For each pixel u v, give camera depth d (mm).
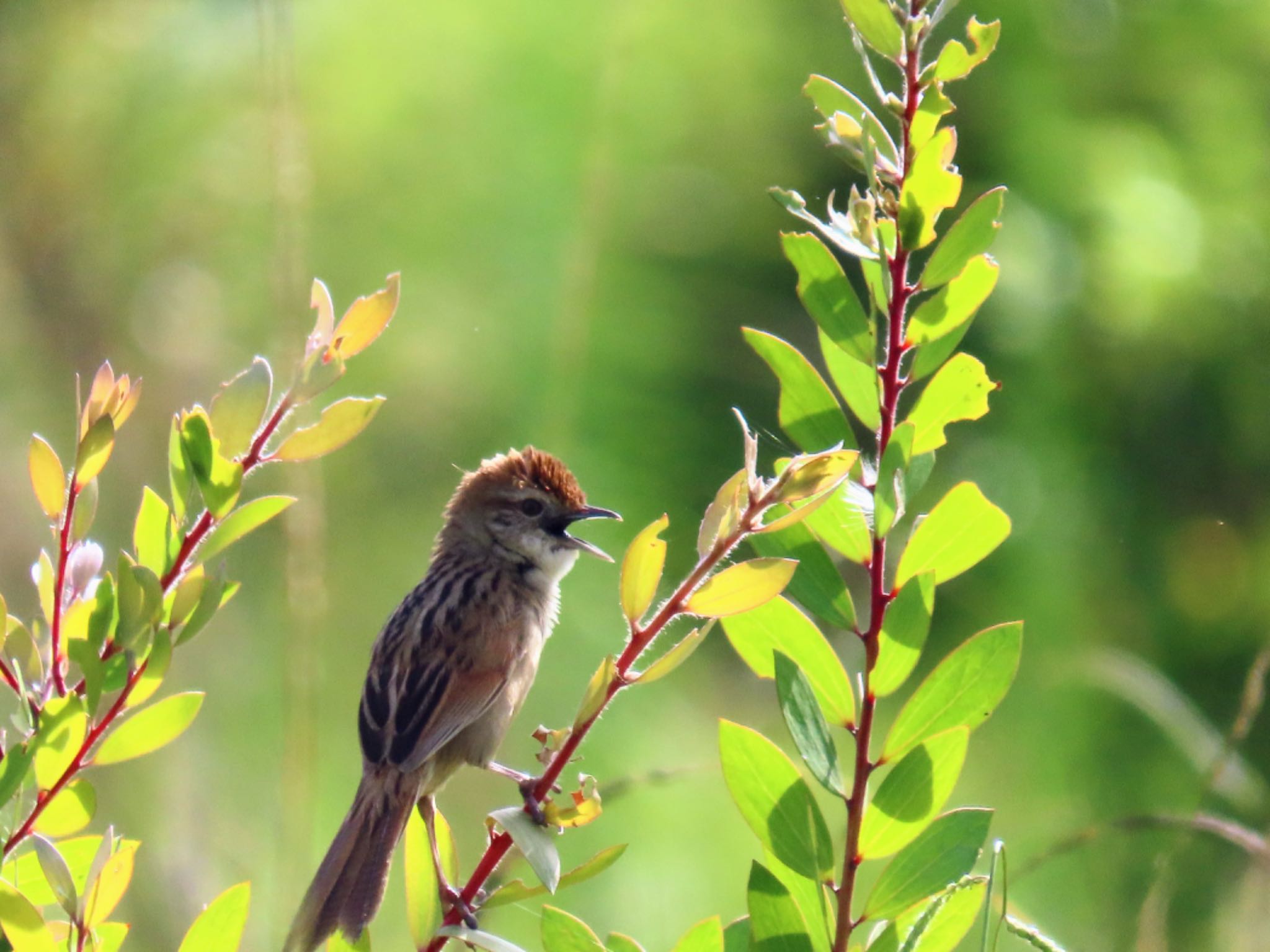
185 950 4891
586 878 5000
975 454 12875
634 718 10406
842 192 12305
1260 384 13211
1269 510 13164
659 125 11070
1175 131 13977
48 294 11438
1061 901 11008
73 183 11445
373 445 10750
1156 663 12703
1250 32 13930
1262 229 13656
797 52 12133
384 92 10773
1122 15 13680
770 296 11852
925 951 5074
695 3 11188
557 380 10508
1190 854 10961
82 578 5262
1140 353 13180
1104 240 12922
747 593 4766
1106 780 11625
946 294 5043
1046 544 12523
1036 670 12078
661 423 10695
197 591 4828
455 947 8188
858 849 5035
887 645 5023
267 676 10836
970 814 5078
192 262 11469
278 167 8562
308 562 7949
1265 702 12602
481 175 10680
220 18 11383
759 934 5039
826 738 4988
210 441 4934
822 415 5359
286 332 8422
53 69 11375
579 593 10445
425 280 10602
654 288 10891
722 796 10586
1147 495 13109
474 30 10844
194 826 10508
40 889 5332
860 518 5230
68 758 4797
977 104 13445
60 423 11508
